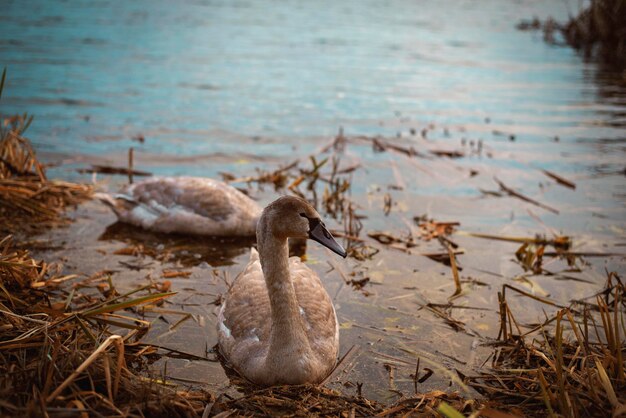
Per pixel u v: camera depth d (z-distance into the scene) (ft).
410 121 16.61
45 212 10.96
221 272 9.57
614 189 12.69
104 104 16.63
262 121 16.08
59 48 21.95
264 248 7.24
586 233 10.93
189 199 10.82
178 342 7.98
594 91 19.95
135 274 9.37
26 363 6.94
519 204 12.04
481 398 7.22
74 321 7.47
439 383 7.45
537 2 36.29
